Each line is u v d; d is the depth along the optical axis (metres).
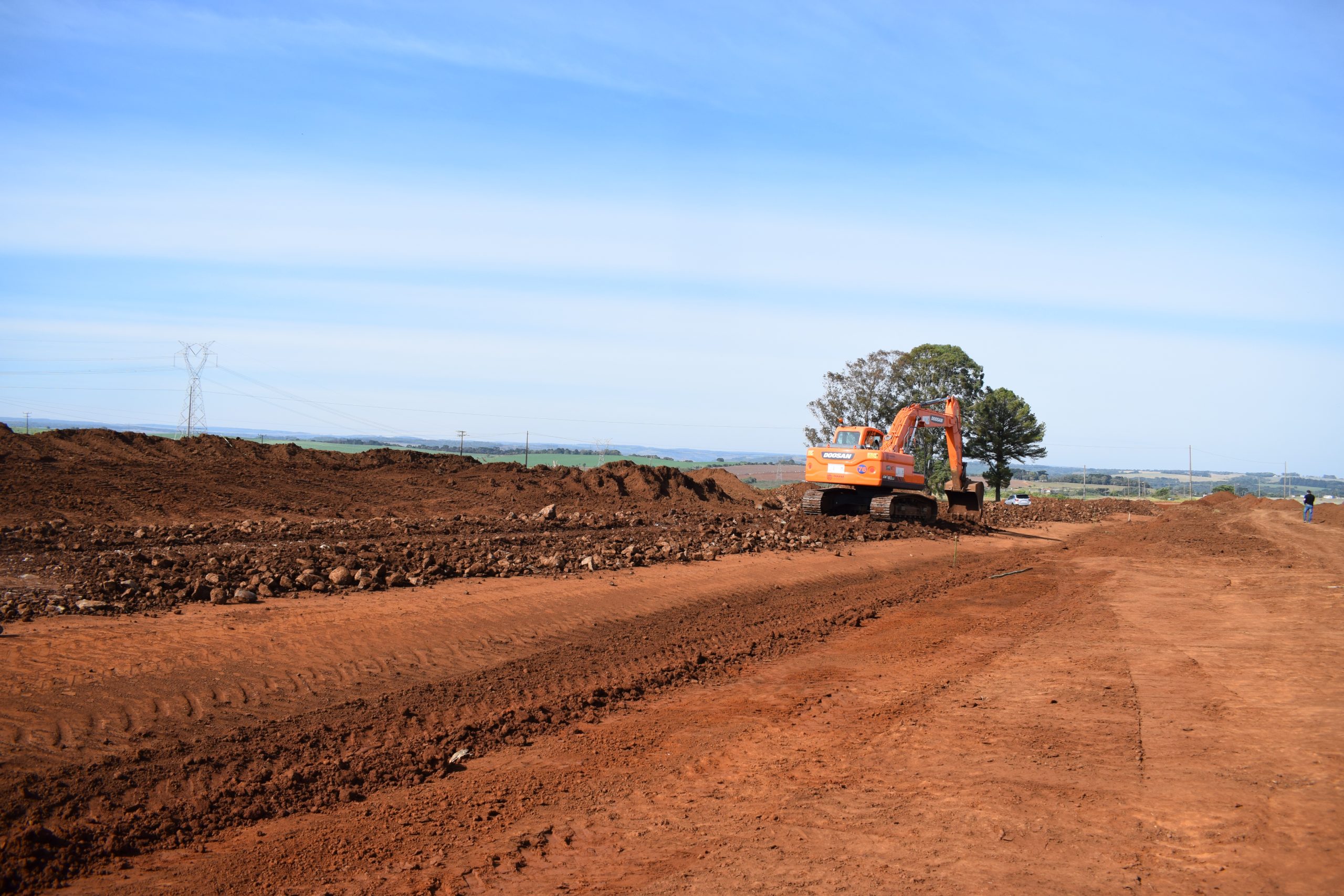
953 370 74.88
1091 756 8.84
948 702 10.85
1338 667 12.16
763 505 38.50
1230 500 69.38
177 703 9.25
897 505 33.03
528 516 28.14
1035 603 18.23
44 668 9.66
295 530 21.36
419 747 8.91
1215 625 15.47
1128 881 6.20
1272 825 7.04
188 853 6.59
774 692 11.44
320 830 7.07
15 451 25.69
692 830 7.20
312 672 10.70
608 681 11.59
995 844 6.86
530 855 6.72
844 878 6.32
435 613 13.75
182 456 29.95
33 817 6.76
